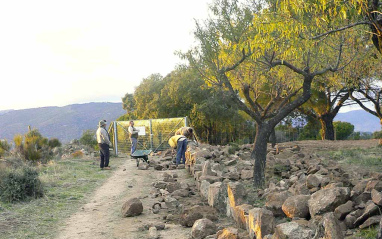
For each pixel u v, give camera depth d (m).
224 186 7.22
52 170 13.91
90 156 20.17
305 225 4.70
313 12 5.89
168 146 22.45
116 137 23.12
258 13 8.21
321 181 7.37
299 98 9.45
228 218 6.52
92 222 7.02
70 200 8.98
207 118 38.47
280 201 5.83
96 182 11.66
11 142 15.53
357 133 36.88
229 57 9.41
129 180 12.04
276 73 12.45
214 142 41.56
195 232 5.59
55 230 6.53
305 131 40.41
